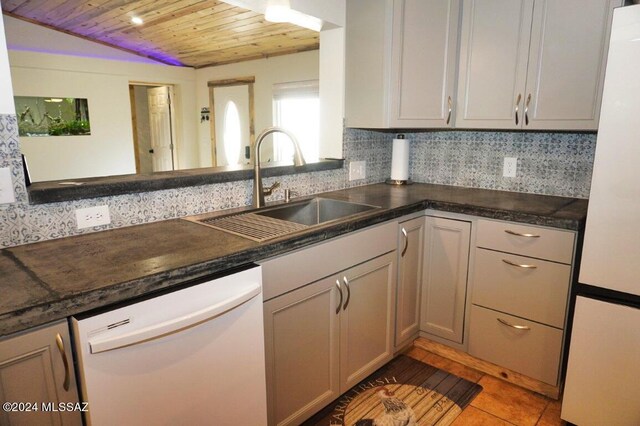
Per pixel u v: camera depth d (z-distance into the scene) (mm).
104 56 5254
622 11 1439
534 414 1937
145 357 1116
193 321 1178
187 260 1257
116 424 1093
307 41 4336
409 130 2896
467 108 2418
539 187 2453
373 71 2318
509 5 2184
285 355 1613
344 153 2576
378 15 2240
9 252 1331
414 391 2102
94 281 1092
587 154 2268
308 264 1634
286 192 2217
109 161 5469
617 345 1615
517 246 2008
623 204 1528
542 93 2141
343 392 1938
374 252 1976
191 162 6340
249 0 1960
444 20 2338
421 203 2238
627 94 1466
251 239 1491
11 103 1320
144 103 6871
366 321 2016
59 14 4375
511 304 2076
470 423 1883
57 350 1008
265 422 1480
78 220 1522
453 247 2242
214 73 5824
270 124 5160
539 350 2025
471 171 2707
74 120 5125
